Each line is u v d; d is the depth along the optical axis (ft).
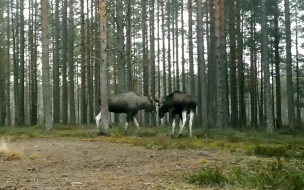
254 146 46.62
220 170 28.99
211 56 105.91
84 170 31.81
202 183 25.91
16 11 120.78
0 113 116.37
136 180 26.84
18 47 131.34
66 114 98.89
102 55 58.85
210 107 102.32
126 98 60.85
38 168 32.42
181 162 34.99
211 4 104.68
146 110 62.34
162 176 28.55
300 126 97.09
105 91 58.65
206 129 69.97
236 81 117.80
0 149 38.91
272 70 122.21
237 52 114.52
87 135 58.49
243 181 25.77
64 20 102.89
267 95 66.80
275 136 60.64
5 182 26.40
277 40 100.99
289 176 25.72
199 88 117.08
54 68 110.01
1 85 118.11
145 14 120.06
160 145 47.21
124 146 46.65
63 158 37.37
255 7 107.86
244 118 118.62
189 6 99.30
